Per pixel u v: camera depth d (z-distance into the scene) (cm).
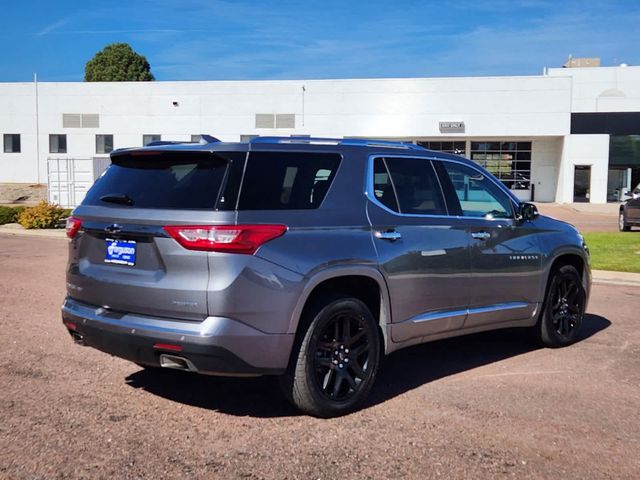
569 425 467
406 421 472
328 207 481
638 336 754
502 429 457
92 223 479
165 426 457
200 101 4494
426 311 541
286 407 501
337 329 477
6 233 2205
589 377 586
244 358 429
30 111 4700
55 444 422
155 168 482
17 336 705
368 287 508
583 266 716
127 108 4578
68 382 552
